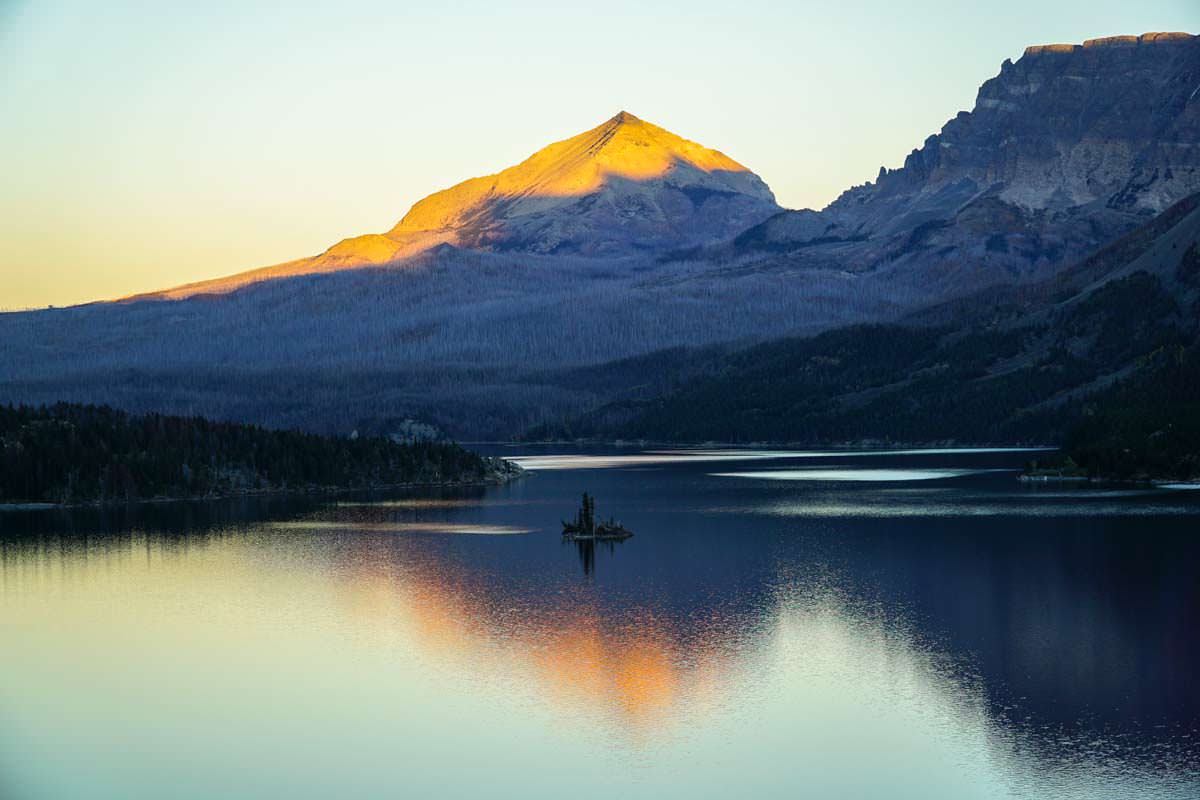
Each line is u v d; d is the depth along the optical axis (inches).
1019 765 3408.0
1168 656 4347.9
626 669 4343.0
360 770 3447.3
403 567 6525.6
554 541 7568.9
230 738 3703.3
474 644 4704.7
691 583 5925.2
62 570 6461.6
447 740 3671.3
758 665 4367.6
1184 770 3346.5
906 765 3427.7
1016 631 4756.4
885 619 5009.8
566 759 3513.8
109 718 3880.4
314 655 4569.4
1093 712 3791.8
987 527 7775.6
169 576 6250.0
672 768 3440.0
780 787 3304.6
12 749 3597.4
